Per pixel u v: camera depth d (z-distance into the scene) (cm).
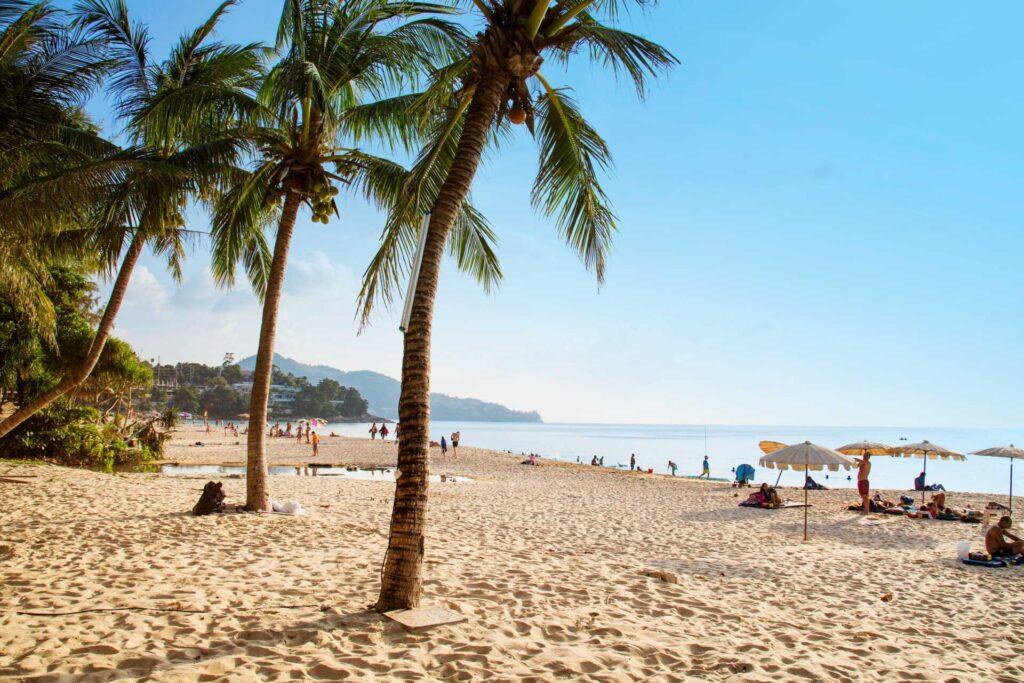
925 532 1385
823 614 697
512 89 641
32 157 1045
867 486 1695
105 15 1168
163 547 831
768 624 630
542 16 598
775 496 1786
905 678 489
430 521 1274
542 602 650
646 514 1568
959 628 670
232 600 594
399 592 563
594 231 822
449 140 810
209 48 1283
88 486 1432
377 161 1152
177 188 1038
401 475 571
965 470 5997
